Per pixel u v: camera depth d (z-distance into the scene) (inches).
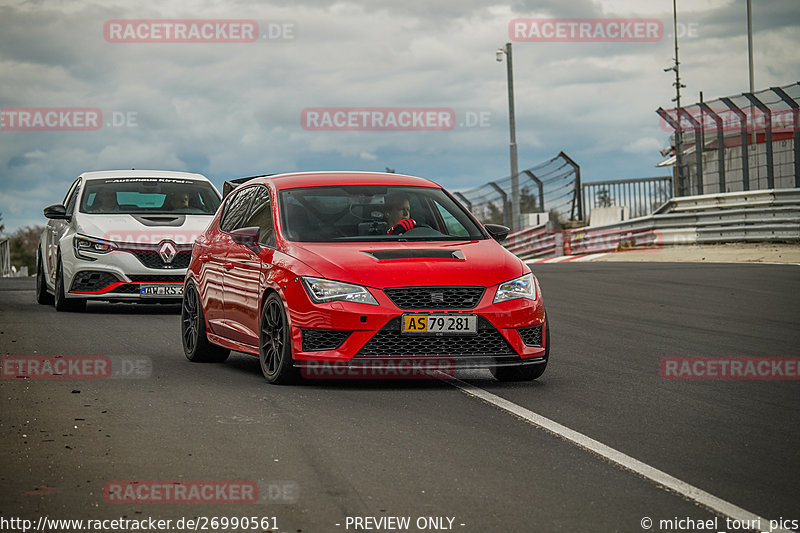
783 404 578.6
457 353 622.2
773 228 1956.2
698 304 1119.0
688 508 374.6
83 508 373.4
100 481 410.0
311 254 649.6
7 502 380.5
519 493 394.0
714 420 533.0
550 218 2460.6
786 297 1157.1
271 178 766.5
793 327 923.4
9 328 968.9
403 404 576.1
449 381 657.0
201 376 688.4
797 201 1947.6
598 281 1434.5
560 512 368.8
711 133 2169.0
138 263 1124.5
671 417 540.4
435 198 742.5
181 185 1246.3
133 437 490.6
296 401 585.3
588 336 887.1
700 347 812.6
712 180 2191.2
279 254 666.2
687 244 2134.6
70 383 650.8
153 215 1177.4
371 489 399.2
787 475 421.1
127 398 595.8
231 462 442.3
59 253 1166.3
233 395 605.6
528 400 589.0
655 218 2210.9
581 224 2384.4
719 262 1689.2
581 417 539.5
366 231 693.9
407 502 381.7
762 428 513.3
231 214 794.8
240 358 800.9
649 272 1549.0
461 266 637.3
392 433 499.8
